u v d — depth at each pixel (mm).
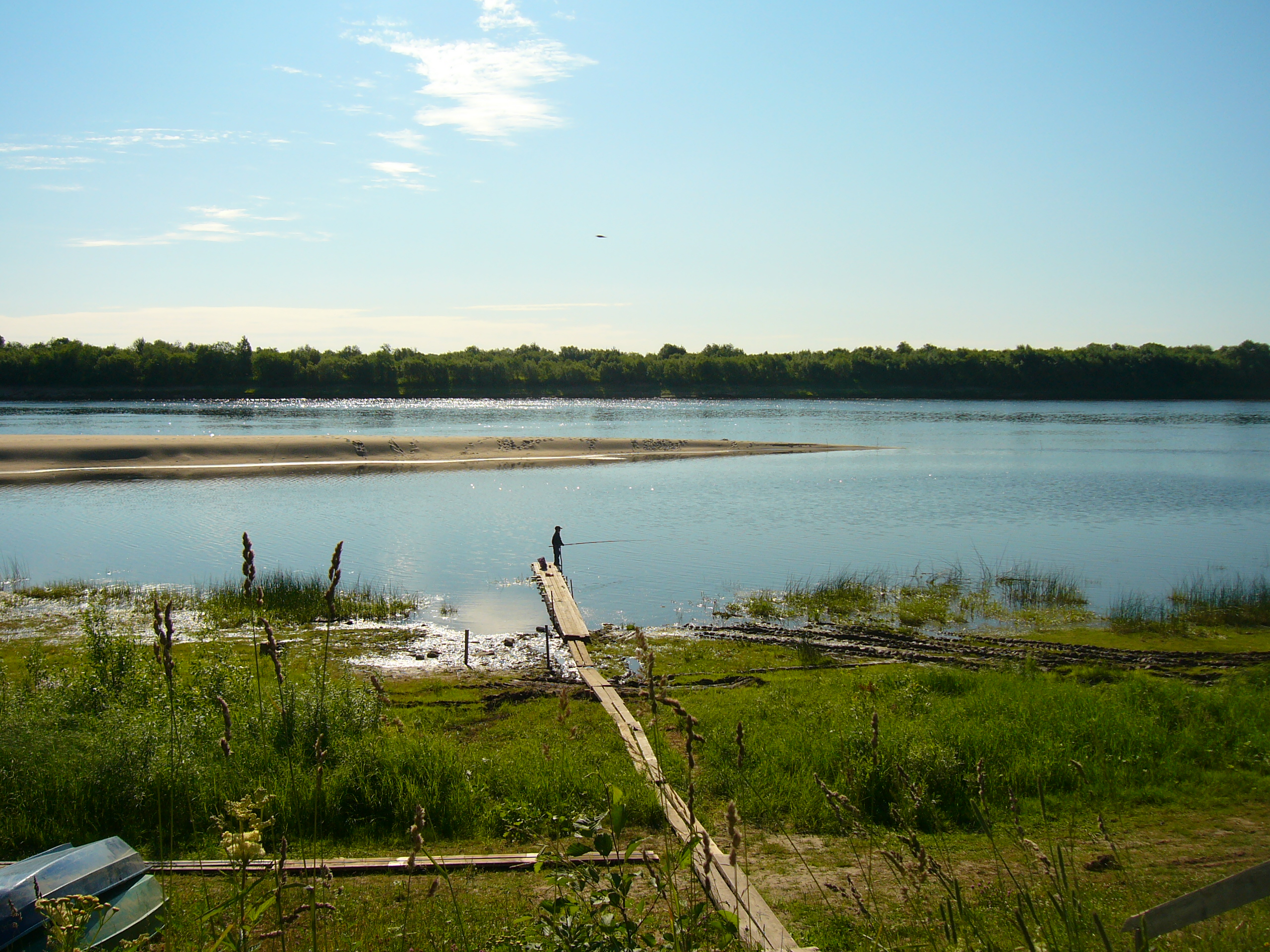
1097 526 39188
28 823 9242
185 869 7980
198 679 13320
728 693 16391
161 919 6176
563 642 21141
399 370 160500
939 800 10141
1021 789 10859
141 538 35406
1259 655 20078
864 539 36000
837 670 18484
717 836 9367
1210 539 36156
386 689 17062
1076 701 14234
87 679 13016
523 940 4941
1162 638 22000
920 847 5301
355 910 7215
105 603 24250
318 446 61125
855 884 7973
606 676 18062
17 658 18734
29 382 143000
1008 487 50844
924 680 16641
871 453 69375
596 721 14359
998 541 35500
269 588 25188
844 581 27594
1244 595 25609
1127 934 5039
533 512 42406
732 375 170625
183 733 10797
